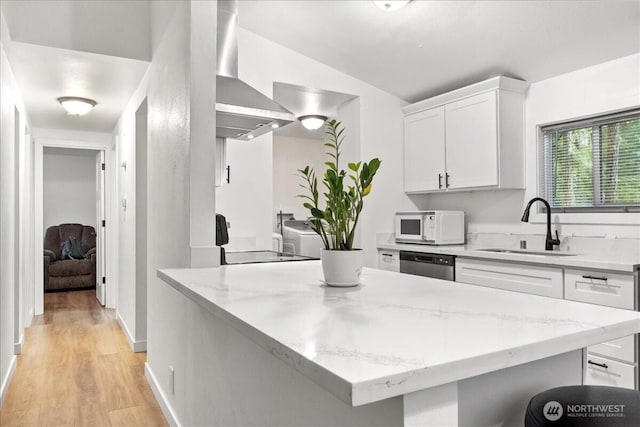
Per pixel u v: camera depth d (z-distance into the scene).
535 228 3.42
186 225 2.12
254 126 2.62
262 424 1.32
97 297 5.89
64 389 2.92
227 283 1.52
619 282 2.33
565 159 3.30
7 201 2.88
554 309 1.10
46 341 3.97
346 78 4.02
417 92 4.08
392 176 4.22
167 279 1.73
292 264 2.12
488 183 3.39
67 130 5.14
